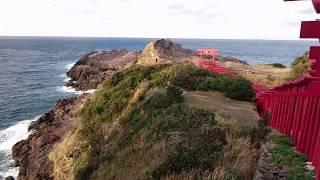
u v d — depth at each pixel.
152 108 21.12
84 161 21.53
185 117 17.48
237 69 47.31
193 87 26.77
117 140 20.14
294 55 198.62
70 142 26.41
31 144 36.56
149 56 56.00
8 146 39.66
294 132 14.16
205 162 12.09
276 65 54.84
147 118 19.84
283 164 11.60
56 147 30.31
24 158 34.22
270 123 18.08
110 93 28.59
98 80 74.94
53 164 27.91
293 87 15.02
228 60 61.34
